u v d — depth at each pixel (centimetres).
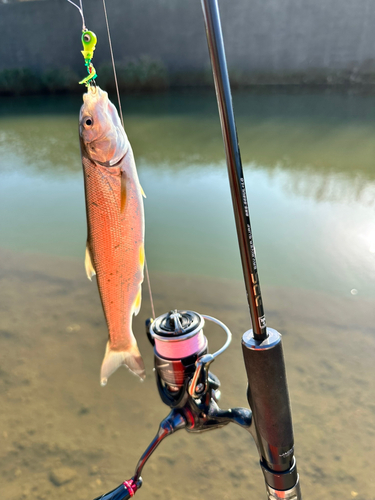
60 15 381
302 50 345
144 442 64
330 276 102
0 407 71
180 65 371
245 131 231
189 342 33
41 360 81
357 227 123
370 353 77
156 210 144
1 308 98
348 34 329
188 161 193
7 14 394
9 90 410
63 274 111
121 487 35
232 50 360
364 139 205
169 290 100
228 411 35
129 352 39
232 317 90
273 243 118
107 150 34
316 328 84
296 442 62
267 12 343
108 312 38
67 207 155
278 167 177
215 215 138
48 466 61
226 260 112
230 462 61
